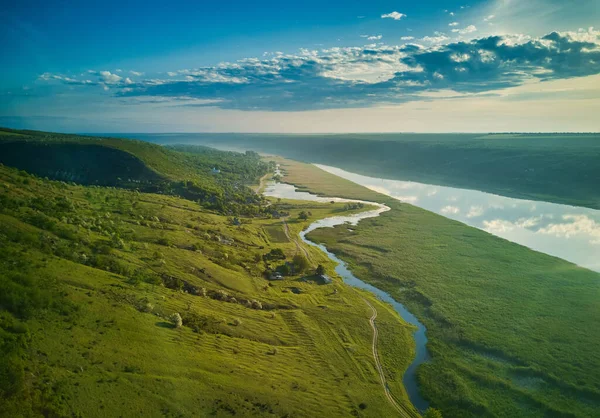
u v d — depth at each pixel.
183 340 89.31
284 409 75.19
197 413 68.81
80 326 80.25
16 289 79.69
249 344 97.25
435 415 74.69
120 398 66.38
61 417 59.25
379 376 93.19
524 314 120.25
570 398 84.62
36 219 125.62
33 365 65.25
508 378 92.12
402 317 123.69
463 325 114.31
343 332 111.31
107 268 114.06
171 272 126.31
